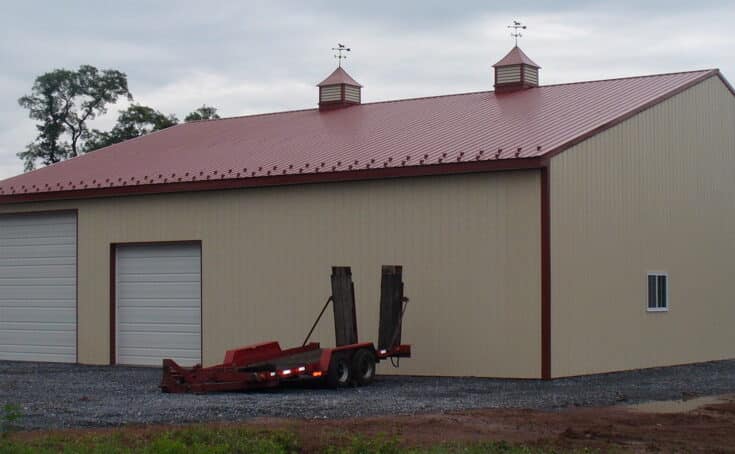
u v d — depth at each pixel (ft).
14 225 88.58
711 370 71.72
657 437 41.60
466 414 46.88
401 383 62.64
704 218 80.23
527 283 63.57
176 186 78.43
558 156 64.44
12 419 39.58
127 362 81.97
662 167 75.41
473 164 64.85
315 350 64.23
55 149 180.45
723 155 82.99
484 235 65.16
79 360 84.28
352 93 97.30
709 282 80.59
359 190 70.38
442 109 85.05
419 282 67.51
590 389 58.23
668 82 80.28
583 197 66.64
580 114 73.26
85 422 45.19
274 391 58.59
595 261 67.67
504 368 64.23
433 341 66.80
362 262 70.08
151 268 80.94
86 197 83.46
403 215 68.39
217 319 76.95
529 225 63.57
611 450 38.81
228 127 97.60
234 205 76.28
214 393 57.62
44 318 86.63
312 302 72.38
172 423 44.62
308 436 40.55
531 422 44.78
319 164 73.10
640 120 73.15
